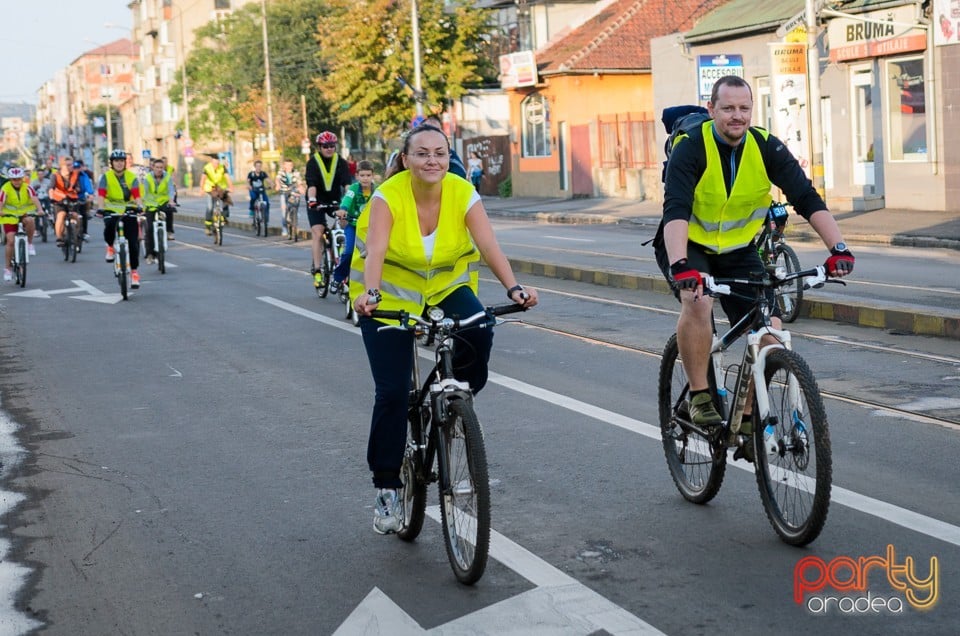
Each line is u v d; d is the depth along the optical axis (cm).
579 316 1302
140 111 10862
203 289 1727
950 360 964
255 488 673
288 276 1889
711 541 544
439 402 518
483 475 486
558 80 4325
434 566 531
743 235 579
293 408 886
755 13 3241
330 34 5034
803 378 511
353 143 7250
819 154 2456
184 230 3472
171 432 823
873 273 1588
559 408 838
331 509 627
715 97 557
